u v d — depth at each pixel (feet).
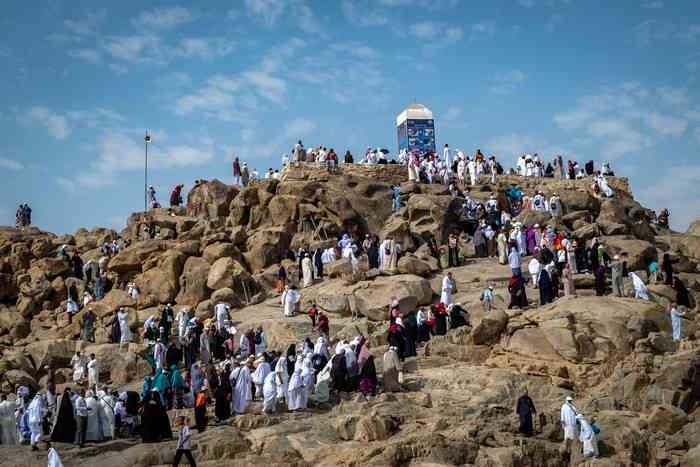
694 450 73.82
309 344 96.32
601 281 109.40
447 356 98.53
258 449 73.92
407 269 124.88
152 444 73.82
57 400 95.04
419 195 146.30
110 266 139.74
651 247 128.57
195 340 106.83
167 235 148.05
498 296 110.93
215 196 155.43
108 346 114.11
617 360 91.71
